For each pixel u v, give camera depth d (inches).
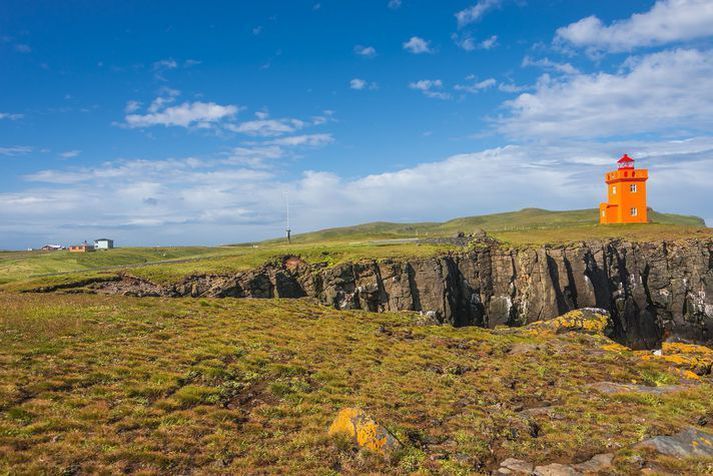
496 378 1266.0
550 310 3690.9
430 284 3506.4
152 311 1599.4
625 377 1333.7
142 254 5994.1
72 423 737.0
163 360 1088.8
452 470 701.9
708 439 816.3
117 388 901.2
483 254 3951.8
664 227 4827.8
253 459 706.2
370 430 770.2
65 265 4692.4
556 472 699.4
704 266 3946.9
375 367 1274.6
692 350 1627.7
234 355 1217.4
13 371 905.5
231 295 3006.9
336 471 679.1
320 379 1127.6
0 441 654.5
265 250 4237.2
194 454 705.0
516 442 823.1
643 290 4077.3
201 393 937.5
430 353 1503.4
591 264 3937.0
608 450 792.3
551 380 1280.8
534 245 4042.8
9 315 1331.2
